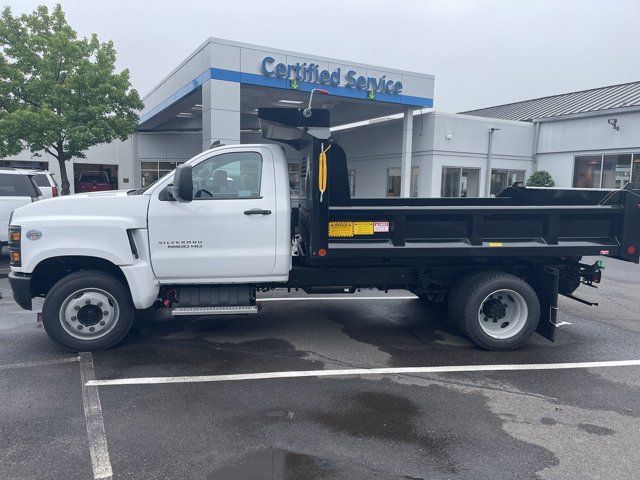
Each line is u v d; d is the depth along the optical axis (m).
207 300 5.80
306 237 5.97
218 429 3.97
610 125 20.58
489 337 5.84
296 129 5.58
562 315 7.53
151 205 5.54
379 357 5.67
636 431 4.01
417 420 4.16
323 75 19.19
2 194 10.74
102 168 33.06
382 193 25.89
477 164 23.36
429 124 22.41
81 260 5.71
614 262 12.81
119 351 5.75
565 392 4.76
